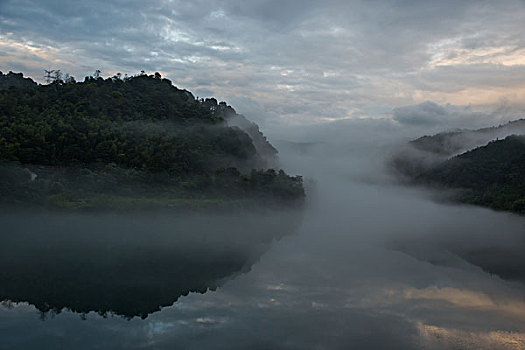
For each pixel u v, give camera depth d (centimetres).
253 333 3884
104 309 4544
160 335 3831
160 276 5919
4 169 8744
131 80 16600
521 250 8756
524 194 13162
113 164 10538
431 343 3712
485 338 3847
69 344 3662
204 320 4212
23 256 6838
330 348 3591
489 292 5431
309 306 4625
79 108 12838
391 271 6419
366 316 4338
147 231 8906
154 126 12850
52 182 9206
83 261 6675
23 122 10981
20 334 3866
